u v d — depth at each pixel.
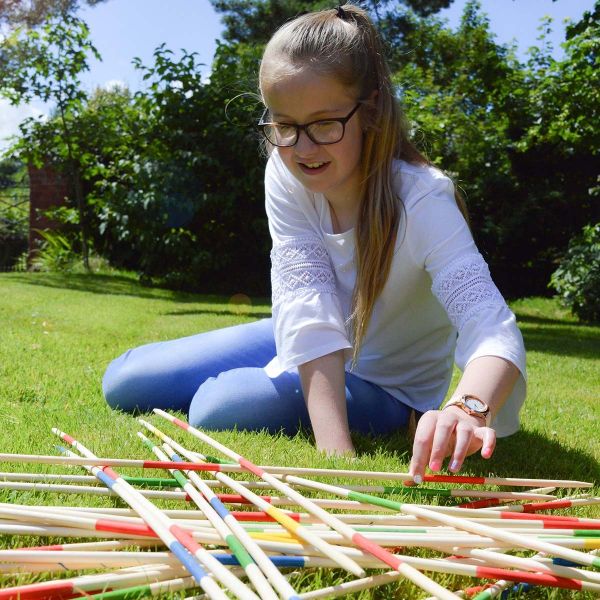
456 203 2.28
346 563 1.17
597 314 9.83
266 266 11.39
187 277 10.81
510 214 12.67
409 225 2.20
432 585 1.11
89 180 12.61
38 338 4.60
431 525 1.53
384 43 2.21
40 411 2.69
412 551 1.49
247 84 2.72
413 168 2.26
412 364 2.70
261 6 19.20
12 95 11.67
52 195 13.32
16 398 2.92
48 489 1.66
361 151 2.20
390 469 2.13
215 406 2.60
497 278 13.12
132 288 10.37
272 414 2.57
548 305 10.95
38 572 1.26
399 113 2.20
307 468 2.02
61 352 4.10
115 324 5.74
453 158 12.47
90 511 1.48
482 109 13.85
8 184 24.16
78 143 12.11
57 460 1.81
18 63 11.52
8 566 1.23
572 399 3.73
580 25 8.28
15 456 1.79
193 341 3.04
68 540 1.45
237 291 11.27
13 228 17.48
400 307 2.47
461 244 2.13
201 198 10.59
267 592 1.05
